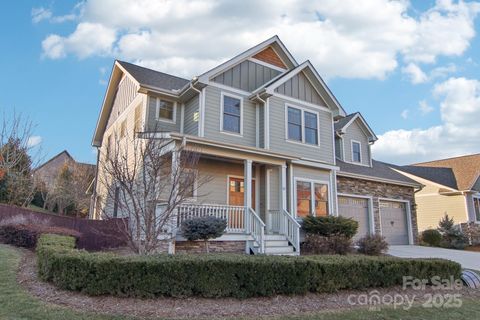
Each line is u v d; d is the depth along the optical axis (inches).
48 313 185.9
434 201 909.8
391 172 768.9
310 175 557.6
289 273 247.4
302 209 536.7
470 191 851.4
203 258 233.9
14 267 270.2
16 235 375.6
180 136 397.1
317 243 469.7
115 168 324.5
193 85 503.2
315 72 604.1
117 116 660.7
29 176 641.0
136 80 525.3
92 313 191.6
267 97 545.3
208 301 223.3
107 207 553.0
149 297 217.6
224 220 396.2
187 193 350.3
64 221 463.2
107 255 235.5
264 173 534.3
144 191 316.5
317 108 609.9
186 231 379.6
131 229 320.5
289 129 565.9
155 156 332.8
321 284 257.6
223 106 525.7
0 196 587.2
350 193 637.3
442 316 232.7
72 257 226.2
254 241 432.8
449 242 745.6
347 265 271.3
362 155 742.5
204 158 483.8
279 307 225.5
